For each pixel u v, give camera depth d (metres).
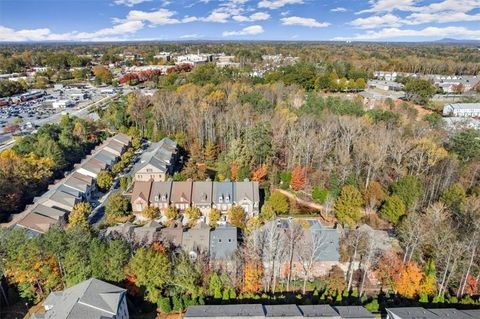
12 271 49.41
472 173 79.25
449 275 51.78
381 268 55.66
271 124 100.81
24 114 161.88
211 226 69.69
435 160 82.38
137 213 77.00
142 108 138.12
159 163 92.56
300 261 57.56
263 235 60.09
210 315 43.75
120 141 115.50
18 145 100.19
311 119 103.56
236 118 106.88
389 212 69.38
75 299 42.97
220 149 105.69
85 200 83.75
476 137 91.25
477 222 55.31
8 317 48.78
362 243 58.19
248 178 84.81
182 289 50.97
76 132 115.81
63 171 98.56
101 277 49.53
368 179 79.44
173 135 118.88
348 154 84.44
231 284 52.28
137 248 55.31
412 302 50.97
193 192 78.12
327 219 73.12
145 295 50.69
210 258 57.59
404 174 80.50
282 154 93.44
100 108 159.62
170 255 55.66
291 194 82.88
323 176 83.50
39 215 70.38
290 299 51.44
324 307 45.91
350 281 53.44
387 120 107.31
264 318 43.56
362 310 45.38
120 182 92.38
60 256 50.22
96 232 61.50
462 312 45.06
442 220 60.94
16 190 78.44
